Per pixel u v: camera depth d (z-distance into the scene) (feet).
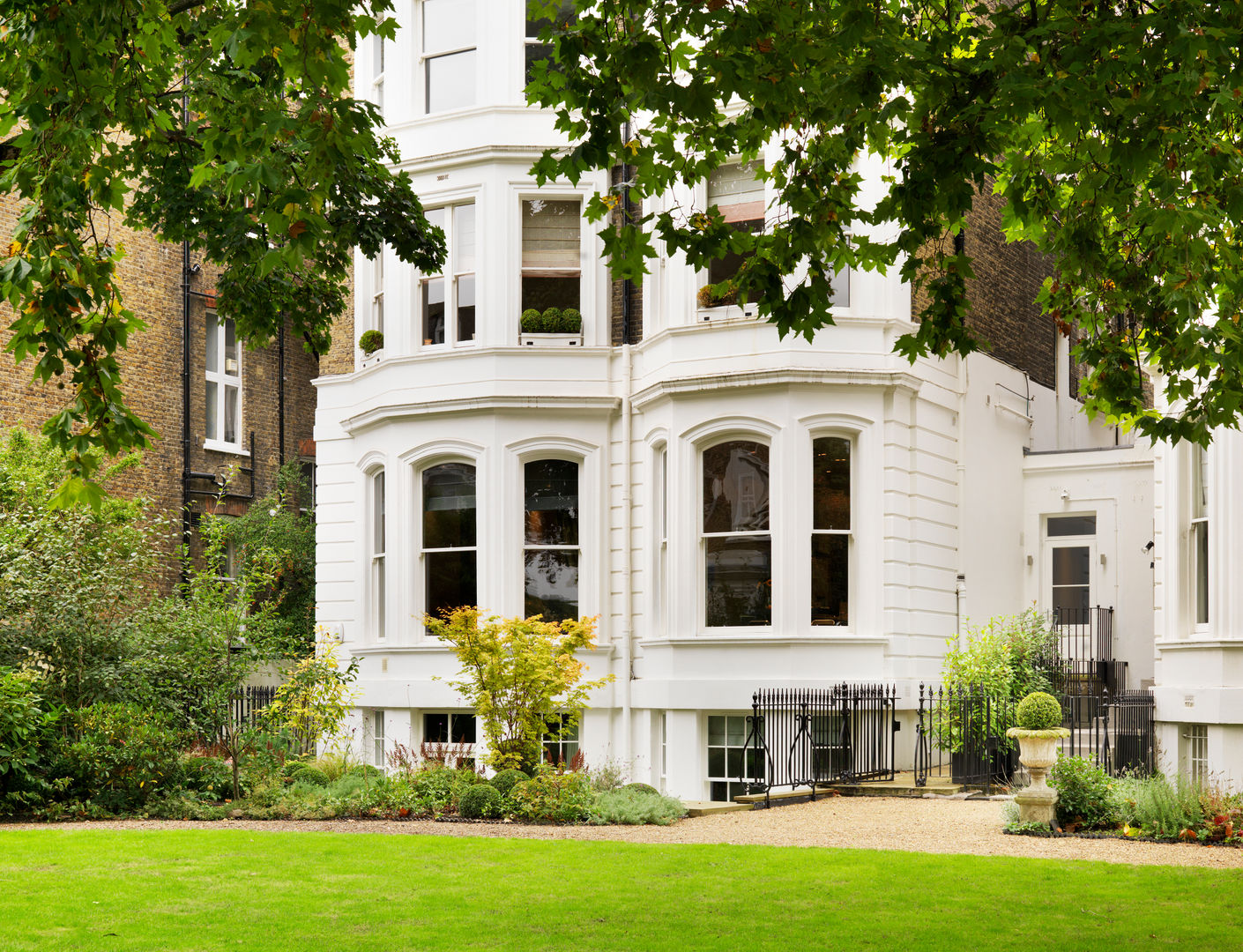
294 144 27.89
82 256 25.17
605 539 63.21
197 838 38.60
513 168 64.34
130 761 48.06
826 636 56.34
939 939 25.54
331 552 71.20
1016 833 39.70
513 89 64.95
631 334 64.23
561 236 65.00
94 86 25.27
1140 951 24.59
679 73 59.98
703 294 60.13
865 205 57.98
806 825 42.75
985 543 64.64
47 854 35.29
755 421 57.98
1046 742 40.14
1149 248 30.83
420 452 65.46
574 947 24.95
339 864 33.96
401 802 46.37
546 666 50.96
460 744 58.03
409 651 64.64
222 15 33.86
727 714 58.13
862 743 55.11
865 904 28.81
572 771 50.06
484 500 63.41
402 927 26.58
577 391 63.72
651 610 61.21
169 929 26.37
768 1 24.68
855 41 23.49
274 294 47.96
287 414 93.97
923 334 30.04
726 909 28.35
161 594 81.66
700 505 59.36
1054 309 34.58
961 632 61.31
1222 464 48.37
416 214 45.42
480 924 26.91
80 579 51.47
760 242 28.89
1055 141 30.42
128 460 79.66
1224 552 48.14
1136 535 66.64
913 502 58.34
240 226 41.83
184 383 85.20
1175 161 27.09
